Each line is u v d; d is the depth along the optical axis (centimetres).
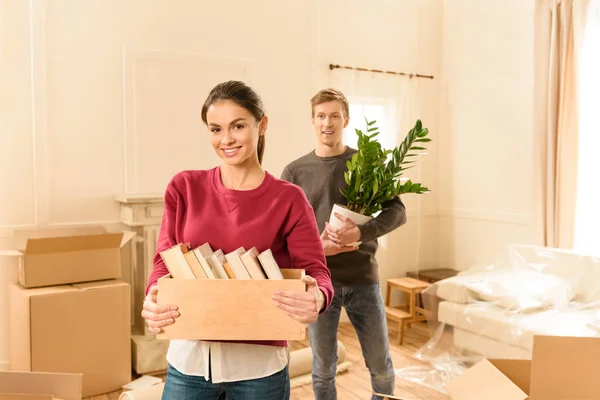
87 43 389
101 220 397
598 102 402
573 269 346
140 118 408
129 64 402
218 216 146
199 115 431
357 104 502
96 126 394
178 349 146
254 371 141
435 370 356
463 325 349
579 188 412
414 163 541
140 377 350
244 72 451
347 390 331
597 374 137
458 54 533
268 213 146
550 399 137
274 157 468
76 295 314
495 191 496
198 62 429
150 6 411
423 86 544
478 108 512
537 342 137
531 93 461
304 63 479
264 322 133
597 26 400
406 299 517
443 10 550
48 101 377
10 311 337
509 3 478
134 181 407
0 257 358
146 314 137
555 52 419
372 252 241
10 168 366
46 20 374
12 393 159
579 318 306
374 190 229
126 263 400
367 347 238
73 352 314
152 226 380
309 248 150
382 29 518
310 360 349
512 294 338
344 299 237
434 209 554
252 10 453
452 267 544
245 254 137
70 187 386
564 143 416
